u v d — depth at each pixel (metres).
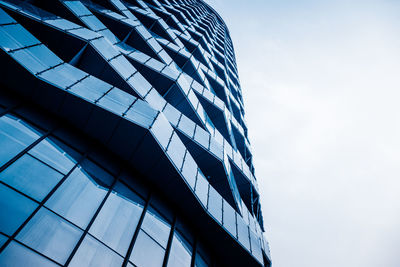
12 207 5.16
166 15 26.22
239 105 31.08
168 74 14.87
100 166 8.23
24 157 6.24
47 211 5.67
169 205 10.16
